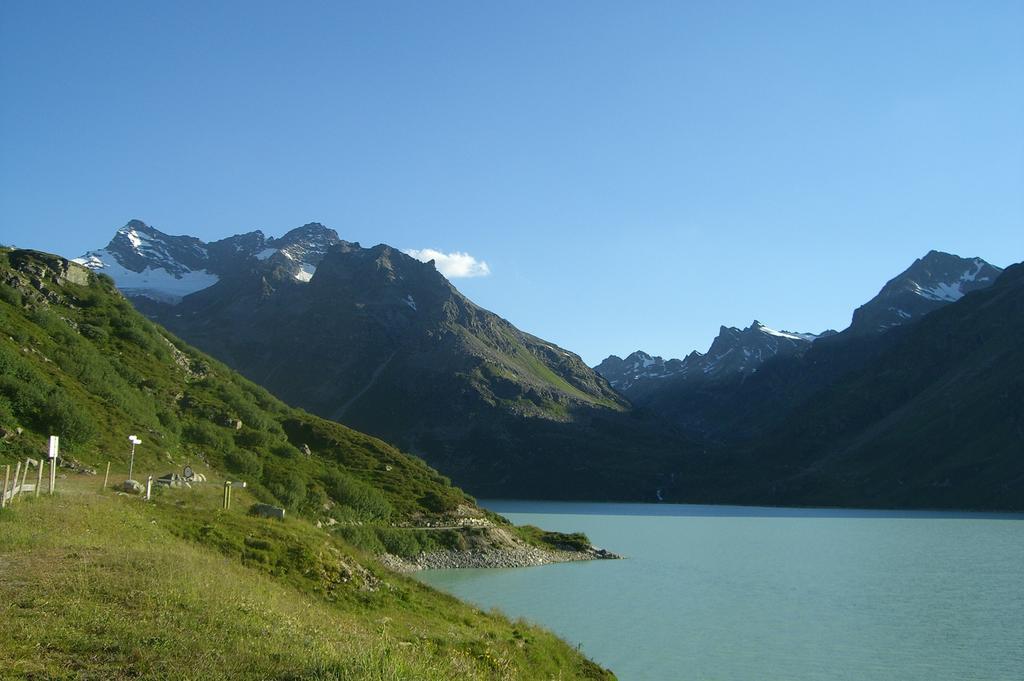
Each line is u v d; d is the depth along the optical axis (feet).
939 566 333.01
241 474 261.65
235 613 73.41
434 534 310.65
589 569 308.60
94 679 53.16
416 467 381.19
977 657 165.99
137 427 237.86
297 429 369.71
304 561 120.47
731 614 211.00
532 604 218.18
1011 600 240.32
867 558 367.25
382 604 118.32
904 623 201.87
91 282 358.84
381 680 63.16
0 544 83.92
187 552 101.45
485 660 95.76
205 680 55.83
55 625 60.39
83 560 81.00
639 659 159.53
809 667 155.94
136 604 69.56
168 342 371.35
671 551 403.75
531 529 388.78
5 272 306.55
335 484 302.04
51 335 269.44
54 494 122.21
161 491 153.89
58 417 199.93
